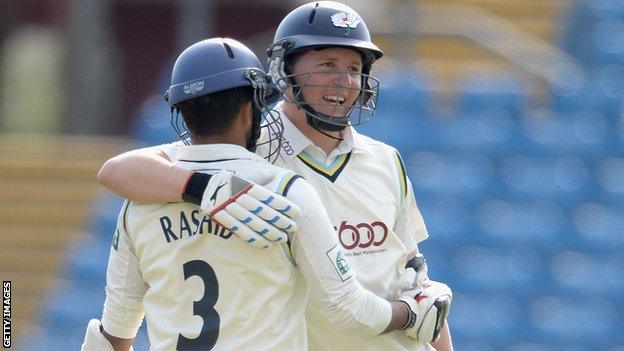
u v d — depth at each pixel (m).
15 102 50.12
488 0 41.66
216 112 11.52
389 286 12.90
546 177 35.81
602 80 38.75
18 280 36.00
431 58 40.09
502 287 32.94
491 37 39.41
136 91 48.50
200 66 11.50
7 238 37.34
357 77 12.71
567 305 32.72
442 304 12.86
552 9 41.53
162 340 11.46
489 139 36.59
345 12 12.73
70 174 38.22
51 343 33.72
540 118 37.28
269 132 12.61
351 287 11.58
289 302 11.54
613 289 33.06
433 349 13.53
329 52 12.54
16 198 37.94
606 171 36.06
